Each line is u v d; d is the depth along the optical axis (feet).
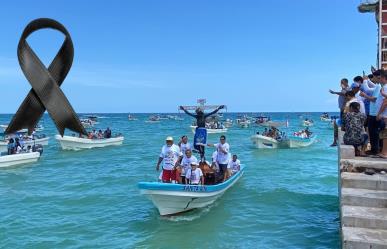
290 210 50.39
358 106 31.63
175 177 48.78
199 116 55.72
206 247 37.50
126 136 189.16
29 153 96.68
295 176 76.84
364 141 31.17
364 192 25.12
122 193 61.21
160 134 203.51
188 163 49.57
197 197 47.85
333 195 59.21
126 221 46.01
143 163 97.45
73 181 73.00
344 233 21.54
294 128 258.98
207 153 119.75
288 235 40.32
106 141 134.31
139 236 40.78
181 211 48.11
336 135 48.34
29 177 78.07
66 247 37.65
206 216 47.85
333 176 76.59
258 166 91.61
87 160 103.71
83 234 41.45
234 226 43.75
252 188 63.41
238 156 111.55
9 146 96.43
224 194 57.52
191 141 164.14
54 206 53.62
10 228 43.42
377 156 30.71
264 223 44.70
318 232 41.19
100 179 74.74
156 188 45.42
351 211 23.35
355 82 36.52
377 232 21.66
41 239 39.86
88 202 55.67
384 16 56.13
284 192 60.44
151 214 48.88
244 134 191.83
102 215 48.75
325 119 364.99
